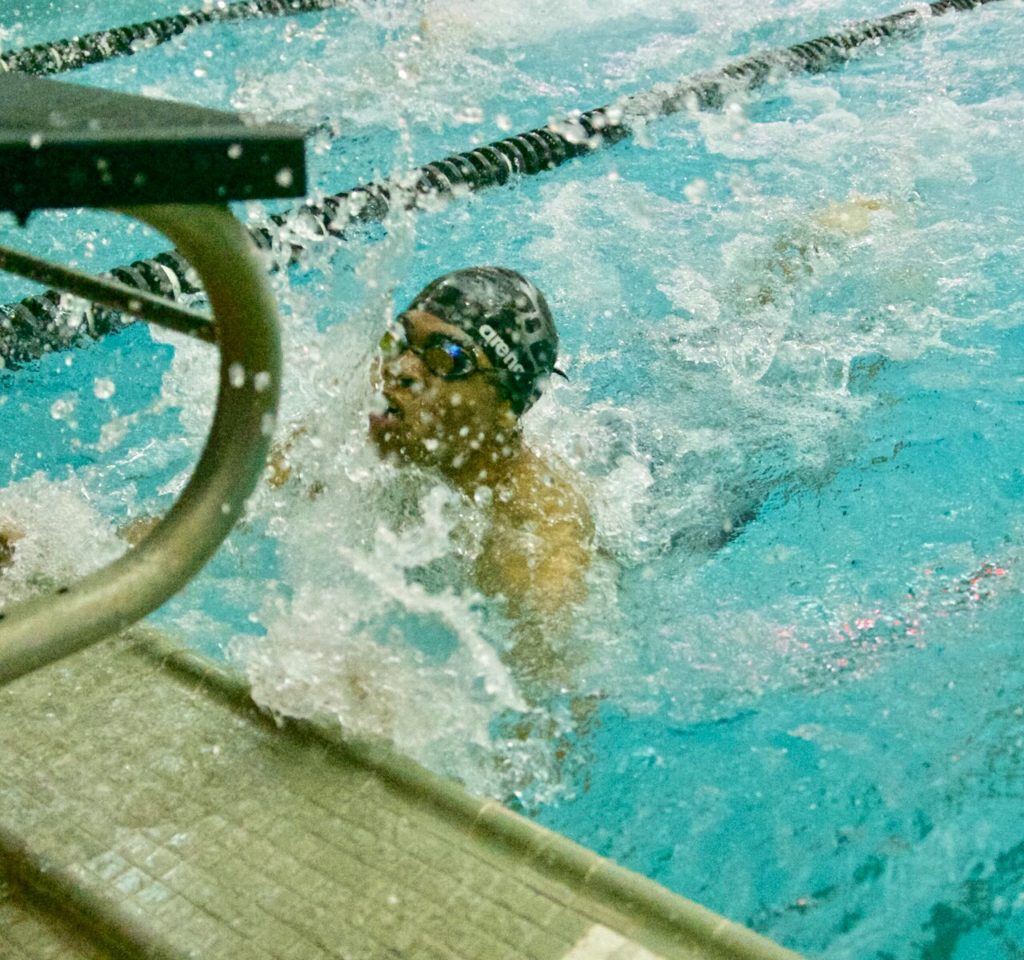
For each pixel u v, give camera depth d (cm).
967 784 146
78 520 186
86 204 72
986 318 280
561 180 393
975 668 167
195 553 93
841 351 267
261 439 92
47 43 529
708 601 184
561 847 118
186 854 119
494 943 107
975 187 357
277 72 507
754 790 147
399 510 183
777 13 592
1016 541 198
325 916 111
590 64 515
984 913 128
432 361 178
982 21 566
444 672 151
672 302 296
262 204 351
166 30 564
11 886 118
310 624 153
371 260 213
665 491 214
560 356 267
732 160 400
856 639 175
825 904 130
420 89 483
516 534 185
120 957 110
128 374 281
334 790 127
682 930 108
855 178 371
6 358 285
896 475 219
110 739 135
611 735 155
